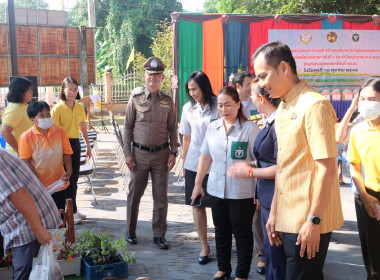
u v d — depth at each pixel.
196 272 3.99
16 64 7.80
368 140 3.08
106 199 6.54
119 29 36.06
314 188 2.17
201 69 9.16
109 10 36.56
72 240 3.86
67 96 5.08
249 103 4.22
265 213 2.84
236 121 3.49
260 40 9.32
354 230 5.14
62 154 4.39
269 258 2.81
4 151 2.59
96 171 8.59
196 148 4.20
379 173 3.08
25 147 4.19
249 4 20.30
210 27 9.10
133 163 4.58
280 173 2.31
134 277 3.87
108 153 10.67
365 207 3.14
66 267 3.79
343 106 9.84
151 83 4.46
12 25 7.67
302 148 2.21
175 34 9.02
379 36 9.67
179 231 5.12
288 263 2.32
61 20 16.48
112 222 5.45
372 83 2.98
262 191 2.87
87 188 7.14
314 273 2.27
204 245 4.20
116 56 35.06
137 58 25.95
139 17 36.25
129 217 4.68
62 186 4.35
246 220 3.52
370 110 2.95
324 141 2.08
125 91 22.14
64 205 4.52
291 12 17.55
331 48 9.61
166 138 4.62
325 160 2.09
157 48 24.52
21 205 2.55
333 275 3.94
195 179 4.00
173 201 6.42
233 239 4.87
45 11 16.22
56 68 15.88
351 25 9.59
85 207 6.12
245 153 3.45
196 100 4.19
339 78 9.73
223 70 9.22
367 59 9.73
